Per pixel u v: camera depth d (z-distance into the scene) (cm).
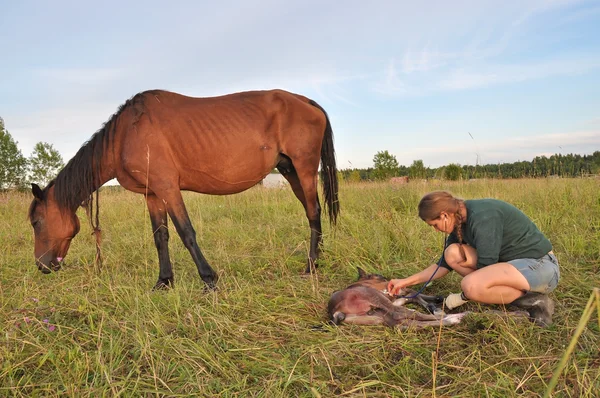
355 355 268
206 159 418
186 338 283
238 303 346
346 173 1173
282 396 223
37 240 442
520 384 219
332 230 564
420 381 241
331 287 403
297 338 293
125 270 481
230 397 228
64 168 435
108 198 995
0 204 984
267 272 458
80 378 240
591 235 479
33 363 262
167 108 417
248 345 284
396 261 455
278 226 657
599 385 215
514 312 294
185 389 237
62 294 373
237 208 832
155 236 431
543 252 294
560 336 275
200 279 436
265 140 441
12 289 408
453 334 288
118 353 267
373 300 312
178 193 411
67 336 288
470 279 290
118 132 419
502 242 294
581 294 339
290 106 454
